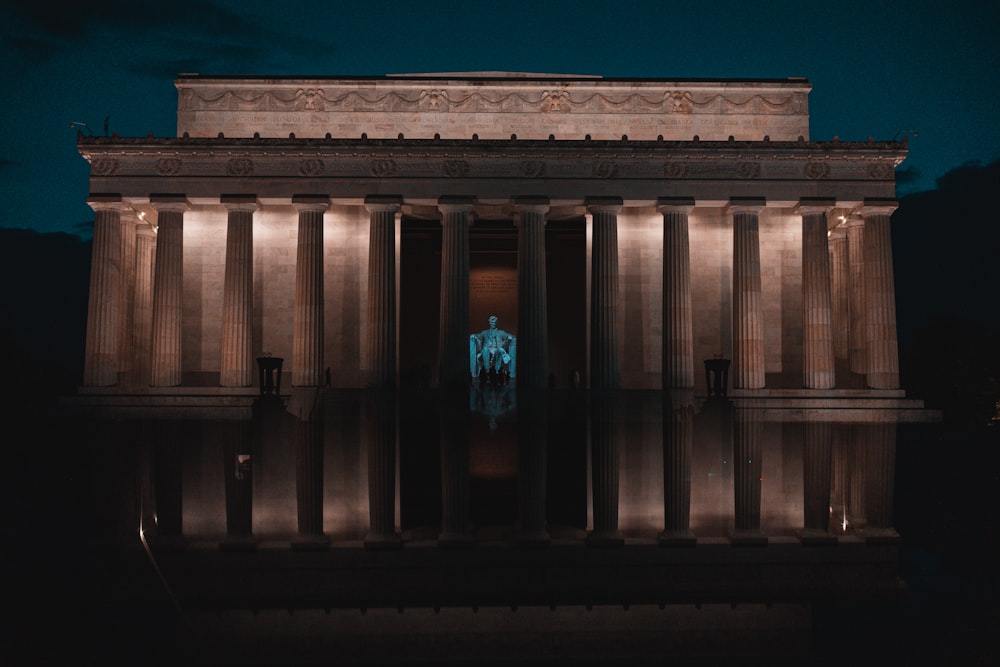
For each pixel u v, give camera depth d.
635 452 31.56
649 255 70.88
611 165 64.06
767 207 68.06
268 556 17.59
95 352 62.25
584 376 85.38
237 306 62.91
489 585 15.95
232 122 68.56
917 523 20.44
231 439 36.25
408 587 15.82
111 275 63.00
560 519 20.83
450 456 30.84
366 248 69.94
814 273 64.06
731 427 42.41
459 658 12.70
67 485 24.28
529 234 63.88
